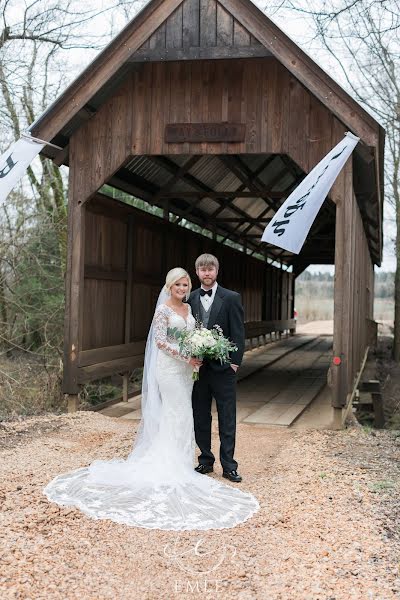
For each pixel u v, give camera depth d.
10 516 4.18
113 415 8.30
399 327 19.06
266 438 6.98
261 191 11.10
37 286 12.55
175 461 4.93
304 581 3.37
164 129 7.70
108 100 7.81
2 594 3.16
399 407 12.09
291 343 21.78
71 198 7.87
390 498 4.71
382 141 7.27
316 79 6.89
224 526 4.14
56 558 3.60
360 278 10.84
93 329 8.35
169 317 5.10
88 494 4.61
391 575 3.45
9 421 7.46
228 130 7.55
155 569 3.52
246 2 6.89
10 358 12.56
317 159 7.38
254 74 7.53
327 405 9.48
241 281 16.86
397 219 19.16
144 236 10.06
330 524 4.18
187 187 11.79
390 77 13.39
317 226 15.89
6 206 12.09
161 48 7.16
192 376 5.11
